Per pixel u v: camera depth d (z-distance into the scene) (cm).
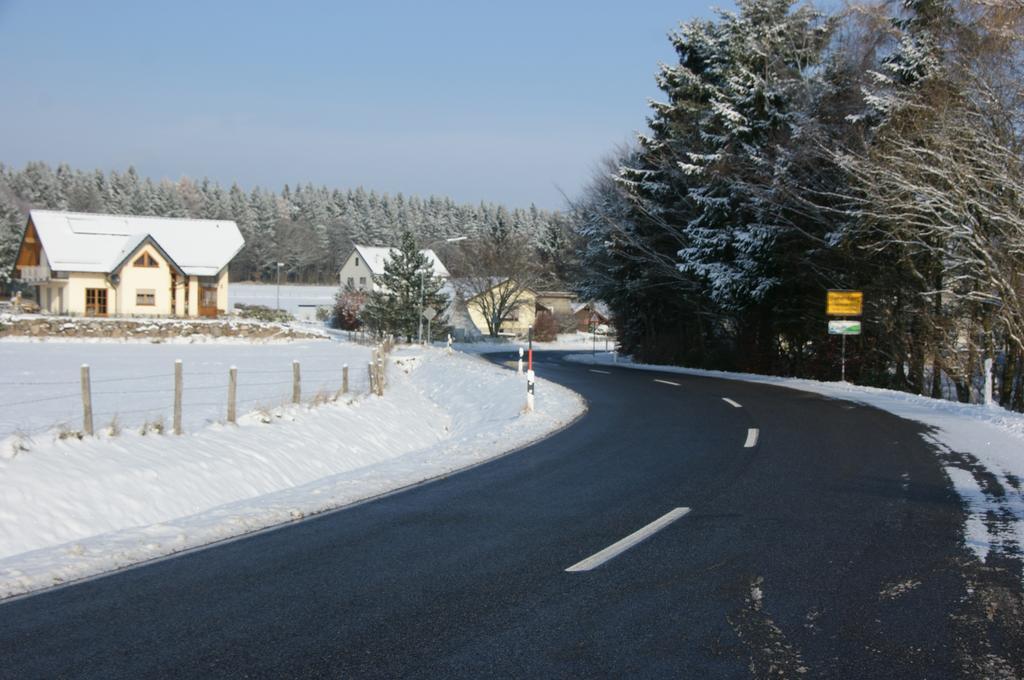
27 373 2917
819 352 3328
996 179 2322
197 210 15650
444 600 567
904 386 3062
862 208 2658
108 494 1017
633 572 627
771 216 3256
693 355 4222
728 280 3325
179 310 6412
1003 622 519
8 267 9206
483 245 8350
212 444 1330
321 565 659
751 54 3456
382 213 15688
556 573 628
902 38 2642
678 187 4003
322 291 11281
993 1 2294
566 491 953
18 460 1003
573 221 5584
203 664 460
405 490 980
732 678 436
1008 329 2536
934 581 602
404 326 5900
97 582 624
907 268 2870
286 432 1523
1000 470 1063
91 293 6144
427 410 2314
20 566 668
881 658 463
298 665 458
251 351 4562
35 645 491
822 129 2969
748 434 1443
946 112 2386
